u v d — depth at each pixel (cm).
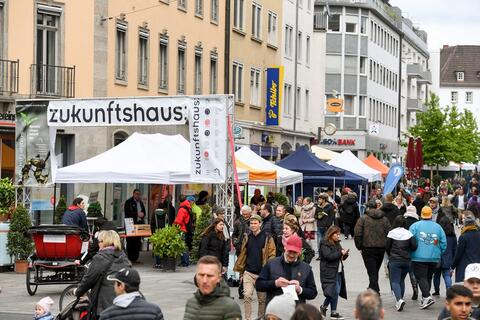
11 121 3269
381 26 8950
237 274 2258
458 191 4616
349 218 4078
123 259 1338
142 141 2836
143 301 1049
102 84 3591
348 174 4469
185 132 4128
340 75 8162
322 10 8150
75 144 3500
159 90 4100
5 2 3328
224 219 2297
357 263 3112
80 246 2131
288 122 5991
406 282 2600
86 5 3534
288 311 873
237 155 3444
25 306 1986
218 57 4775
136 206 2975
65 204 2997
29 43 3366
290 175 3462
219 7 4778
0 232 2609
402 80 10431
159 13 4081
